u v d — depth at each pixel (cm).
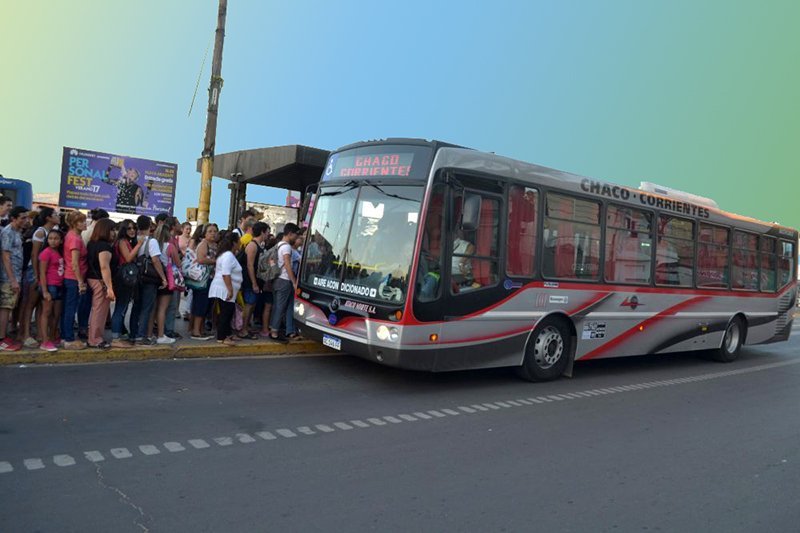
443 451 546
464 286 748
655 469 541
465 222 725
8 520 355
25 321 760
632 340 991
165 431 530
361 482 459
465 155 754
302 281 855
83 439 494
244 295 936
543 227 841
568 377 925
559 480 497
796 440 663
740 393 911
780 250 1370
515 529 400
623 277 964
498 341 793
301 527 377
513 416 680
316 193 877
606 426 671
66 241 750
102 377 686
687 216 1091
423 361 716
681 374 1052
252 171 1385
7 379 645
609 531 409
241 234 1049
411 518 404
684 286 1084
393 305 707
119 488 411
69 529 350
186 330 984
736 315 1230
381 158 785
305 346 935
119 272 776
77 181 2264
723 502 475
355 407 662
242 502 406
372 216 772
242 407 623
